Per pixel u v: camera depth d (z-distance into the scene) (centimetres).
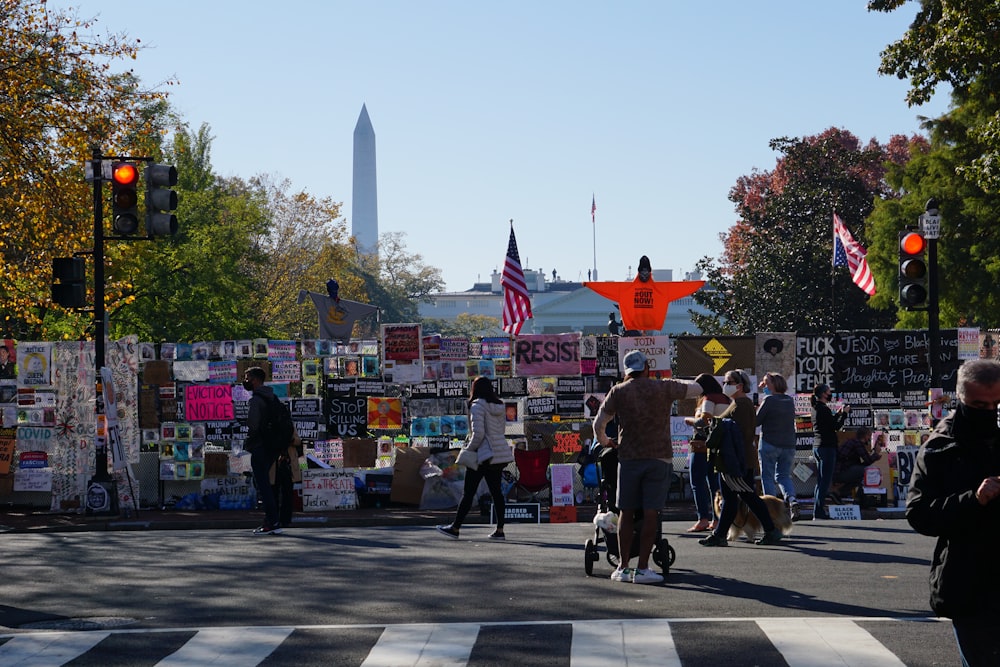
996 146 3066
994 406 538
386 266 13588
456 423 2108
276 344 2100
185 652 852
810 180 6350
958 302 4431
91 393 2016
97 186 1939
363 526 1889
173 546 1512
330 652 841
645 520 1125
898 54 3073
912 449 2025
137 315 4700
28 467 2048
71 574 1255
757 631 877
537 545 1477
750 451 1461
